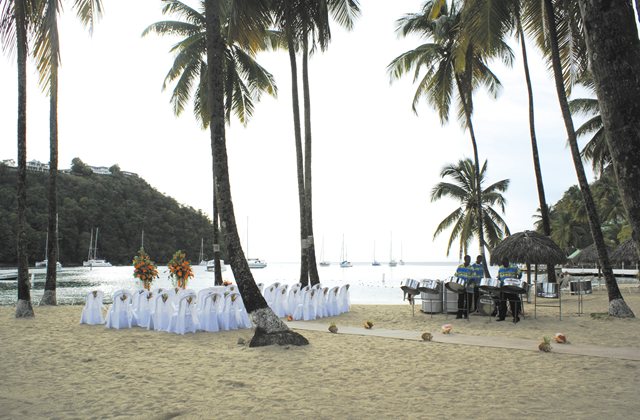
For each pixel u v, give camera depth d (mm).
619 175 3592
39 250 82812
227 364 7625
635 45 3619
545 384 6254
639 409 5145
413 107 24828
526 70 19062
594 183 49094
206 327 11094
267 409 5324
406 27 23281
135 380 6645
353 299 27281
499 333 10820
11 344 9367
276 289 13734
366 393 5938
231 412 5238
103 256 98438
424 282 15055
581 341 9664
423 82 24328
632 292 25203
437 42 22766
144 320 11750
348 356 8180
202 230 121188
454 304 14648
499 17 13891
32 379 6727
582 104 24859
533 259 15688
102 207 102562
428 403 5488
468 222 30641
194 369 7289
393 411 5215
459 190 30469
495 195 30359
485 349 8781
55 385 6406
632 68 3578
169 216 113875
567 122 14484
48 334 10641
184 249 113938
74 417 5121
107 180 110500
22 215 13594
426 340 9750
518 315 13375
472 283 13484
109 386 6352
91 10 10906
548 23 14898
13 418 5090
